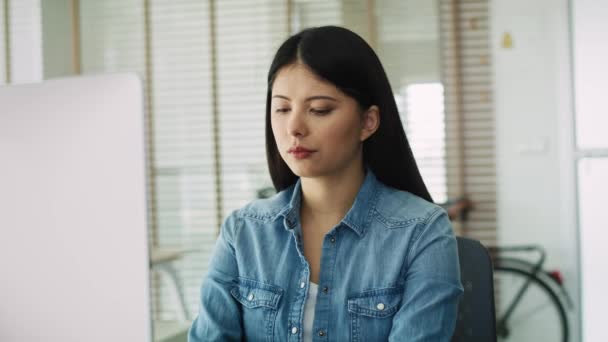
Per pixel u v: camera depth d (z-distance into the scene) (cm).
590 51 301
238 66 383
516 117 348
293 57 92
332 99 91
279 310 101
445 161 357
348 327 97
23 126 63
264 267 104
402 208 102
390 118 103
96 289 62
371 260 99
